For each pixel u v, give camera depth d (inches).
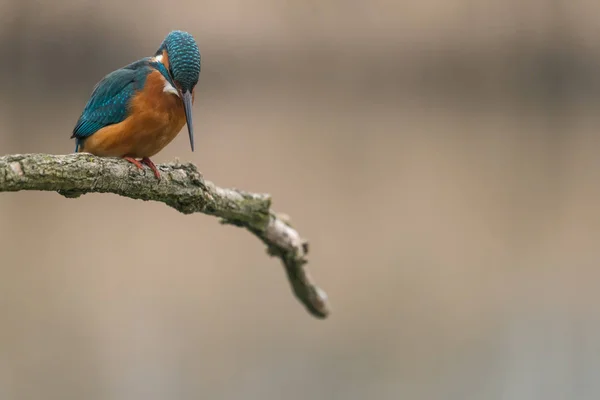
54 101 722.2
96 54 738.2
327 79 831.1
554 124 785.6
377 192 585.3
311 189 581.6
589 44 828.0
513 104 836.0
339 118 804.6
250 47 805.2
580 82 829.8
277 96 813.2
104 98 194.5
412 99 837.8
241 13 794.2
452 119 810.2
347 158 670.5
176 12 761.0
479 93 837.2
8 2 722.2
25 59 726.5
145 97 190.5
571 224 521.3
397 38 838.5
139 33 749.3
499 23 836.0
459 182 616.1
